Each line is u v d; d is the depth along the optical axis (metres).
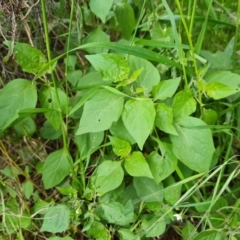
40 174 0.41
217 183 0.32
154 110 0.31
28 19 0.37
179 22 0.38
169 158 0.33
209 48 0.45
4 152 0.38
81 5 0.40
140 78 0.33
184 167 0.35
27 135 0.39
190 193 0.34
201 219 0.33
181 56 0.33
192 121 0.33
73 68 0.40
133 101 0.31
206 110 0.35
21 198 0.38
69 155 0.36
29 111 0.33
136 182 0.35
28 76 0.41
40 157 0.41
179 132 0.33
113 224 0.35
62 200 0.37
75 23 0.42
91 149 0.35
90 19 0.41
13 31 0.34
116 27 0.43
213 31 0.44
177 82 0.32
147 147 0.36
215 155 0.36
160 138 0.36
